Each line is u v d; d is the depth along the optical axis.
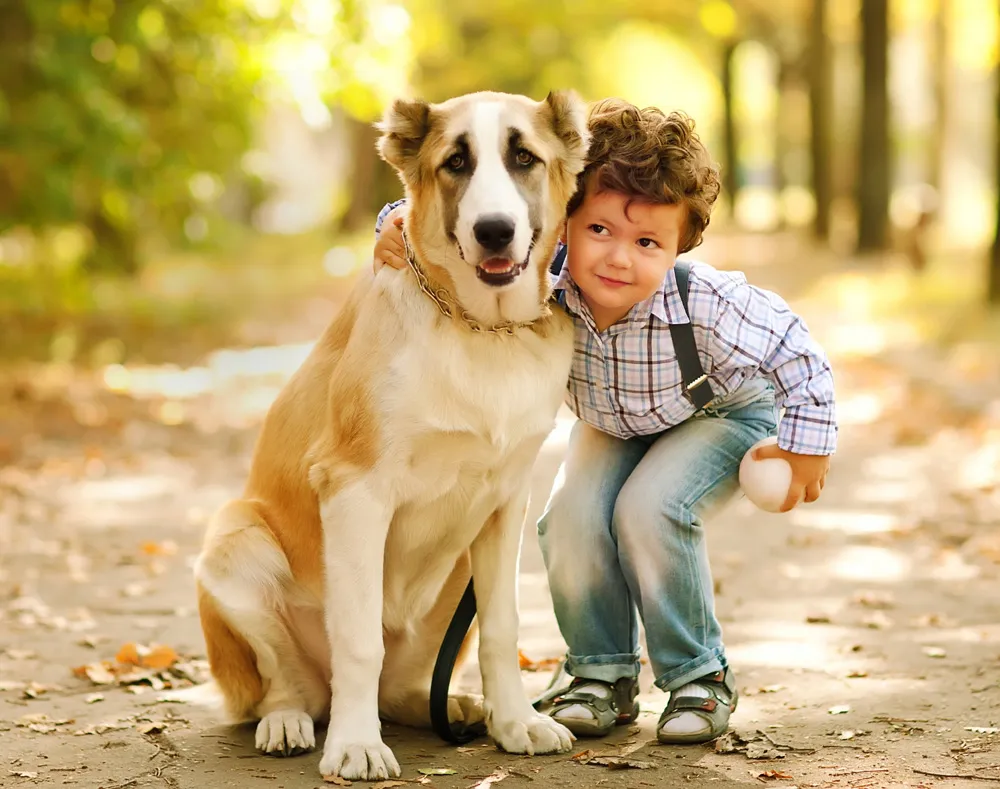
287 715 3.78
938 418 10.45
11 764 3.59
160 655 4.67
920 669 4.39
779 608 5.36
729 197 43.03
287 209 60.06
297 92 14.62
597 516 3.92
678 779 3.40
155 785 3.42
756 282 21.67
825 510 7.46
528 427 3.66
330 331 3.95
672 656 3.79
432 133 3.61
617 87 39.38
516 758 3.64
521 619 5.33
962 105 53.88
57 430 10.38
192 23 13.85
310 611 3.91
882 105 24.09
